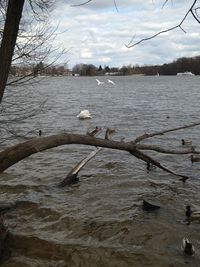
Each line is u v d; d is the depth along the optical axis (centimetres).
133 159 1619
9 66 845
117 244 891
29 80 1012
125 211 1066
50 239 904
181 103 4538
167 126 2672
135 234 937
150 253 850
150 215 1041
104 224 984
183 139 2030
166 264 809
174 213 1062
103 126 2673
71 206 1098
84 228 963
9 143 1789
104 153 1716
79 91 7338
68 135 884
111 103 4597
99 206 1099
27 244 879
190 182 1327
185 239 870
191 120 2973
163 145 1936
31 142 845
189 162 1589
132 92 7081
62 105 4231
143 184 1296
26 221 1005
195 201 1156
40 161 1594
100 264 809
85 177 1373
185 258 834
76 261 816
